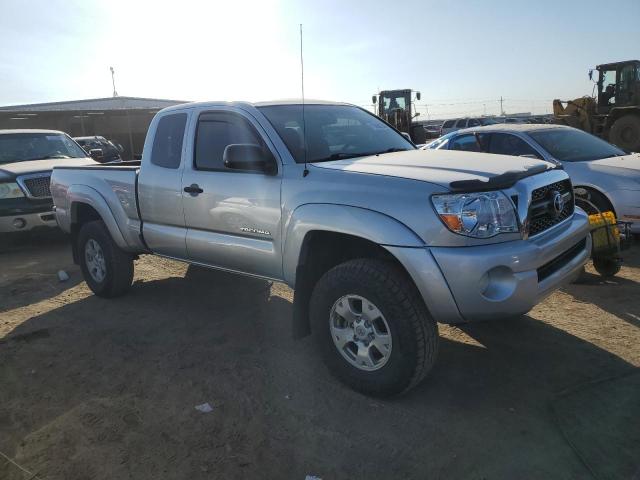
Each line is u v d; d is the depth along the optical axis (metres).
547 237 3.45
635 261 6.14
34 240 9.27
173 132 4.73
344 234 3.42
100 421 3.29
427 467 2.76
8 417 3.38
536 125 7.95
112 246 5.46
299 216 3.60
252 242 4.05
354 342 3.47
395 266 3.33
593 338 4.18
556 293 5.21
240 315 5.07
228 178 4.14
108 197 5.30
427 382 3.62
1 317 5.22
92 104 46.97
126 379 3.84
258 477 2.74
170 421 3.27
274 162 3.87
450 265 3.02
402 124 22.08
